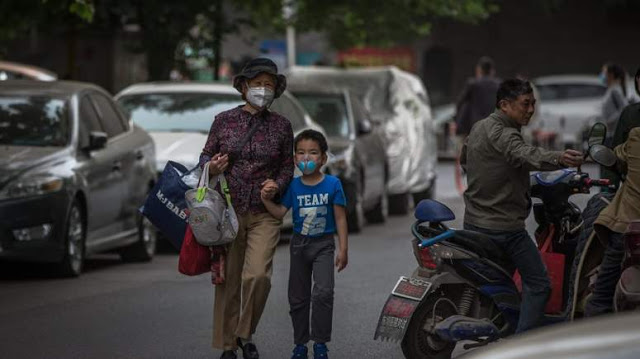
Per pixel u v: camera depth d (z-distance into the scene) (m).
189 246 15.83
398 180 40.66
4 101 25.72
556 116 72.69
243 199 16.09
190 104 31.78
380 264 26.39
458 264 15.07
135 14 40.88
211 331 18.64
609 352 6.80
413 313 14.84
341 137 34.97
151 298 21.83
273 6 45.88
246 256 16.03
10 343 17.75
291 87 36.66
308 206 15.91
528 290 15.36
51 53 56.78
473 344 15.70
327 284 15.83
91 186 25.08
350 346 17.53
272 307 20.83
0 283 23.89
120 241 26.80
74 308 20.77
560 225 16.09
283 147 16.22
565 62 91.75
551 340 7.17
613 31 91.50
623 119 17.20
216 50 44.25
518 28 91.56
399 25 50.31
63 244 23.98
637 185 14.44
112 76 50.06
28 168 23.83
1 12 39.66
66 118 25.45
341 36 51.19
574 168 16.22
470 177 15.40
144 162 28.08
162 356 16.83
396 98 41.84
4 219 23.42
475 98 40.00
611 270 14.65
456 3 49.81
